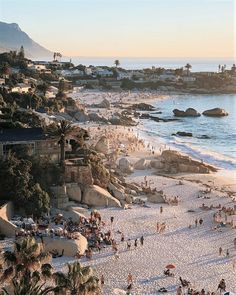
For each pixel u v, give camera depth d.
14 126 96.69
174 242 69.69
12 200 72.12
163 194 94.12
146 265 61.44
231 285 57.38
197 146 154.25
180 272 60.00
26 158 80.31
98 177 86.62
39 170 78.81
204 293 53.91
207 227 76.50
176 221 78.56
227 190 100.25
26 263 39.12
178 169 114.00
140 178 106.00
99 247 65.25
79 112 191.12
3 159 75.56
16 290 38.28
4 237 65.44
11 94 172.50
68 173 82.31
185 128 195.12
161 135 172.62
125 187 94.44
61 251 62.09
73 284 38.06
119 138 153.62
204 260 64.06
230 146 157.50
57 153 85.25
